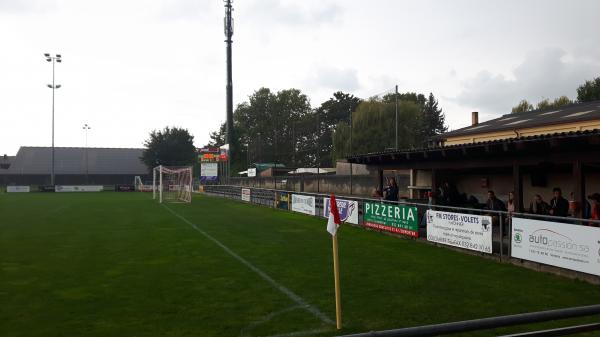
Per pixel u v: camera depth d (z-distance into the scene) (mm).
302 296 8234
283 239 15562
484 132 21422
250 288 8820
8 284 9125
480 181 19766
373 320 6855
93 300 7961
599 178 15180
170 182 61906
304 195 25297
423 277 9742
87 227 19172
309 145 53125
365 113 35688
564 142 11188
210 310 7367
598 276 8922
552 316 2793
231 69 61500
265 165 59625
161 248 13609
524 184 17781
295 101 92125
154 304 7719
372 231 17531
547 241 10008
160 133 78438
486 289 8695
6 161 94250
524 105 57812
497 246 11828
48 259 11828
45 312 7273
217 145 94438
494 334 6199
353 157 19484
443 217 13539
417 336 2564
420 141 44219
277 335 6203
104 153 99625
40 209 29391
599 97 48156
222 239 15562
